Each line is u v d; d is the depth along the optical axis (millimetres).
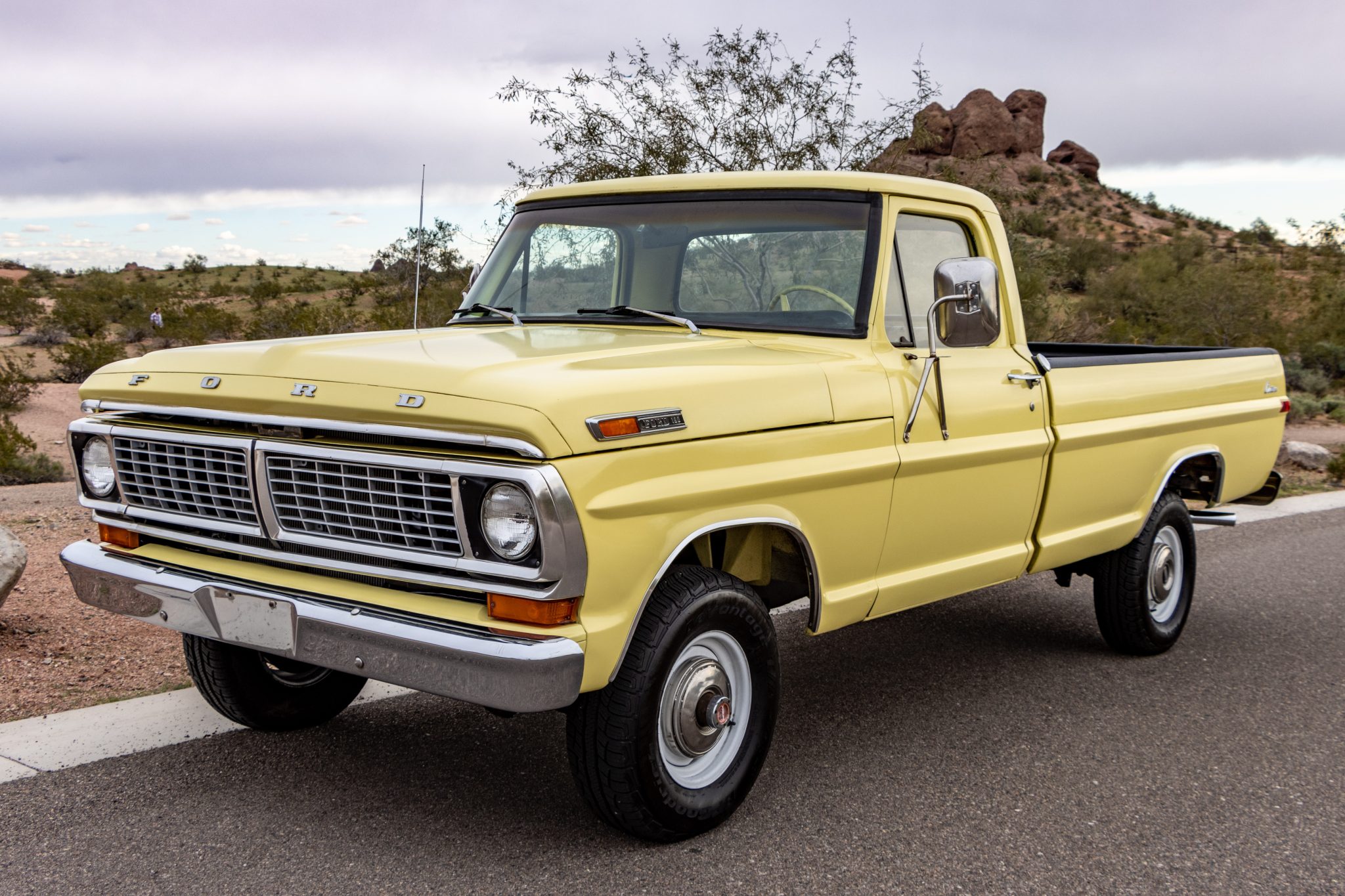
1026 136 98438
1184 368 5465
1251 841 3453
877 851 3307
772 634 3459
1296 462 12945
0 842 3176
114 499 3557
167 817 3369
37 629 5109
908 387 3865
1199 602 6754
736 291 4027
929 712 4637
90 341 30344
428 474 2814
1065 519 4770
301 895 2930
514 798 3592
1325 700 4898
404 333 3814
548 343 3492
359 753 3932
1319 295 35344
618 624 2889
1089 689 5000
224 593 3160
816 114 12305
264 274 96938
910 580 3996
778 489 3311
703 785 3346
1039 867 3236
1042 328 23359
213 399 3162
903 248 4066
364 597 2988
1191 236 84875
